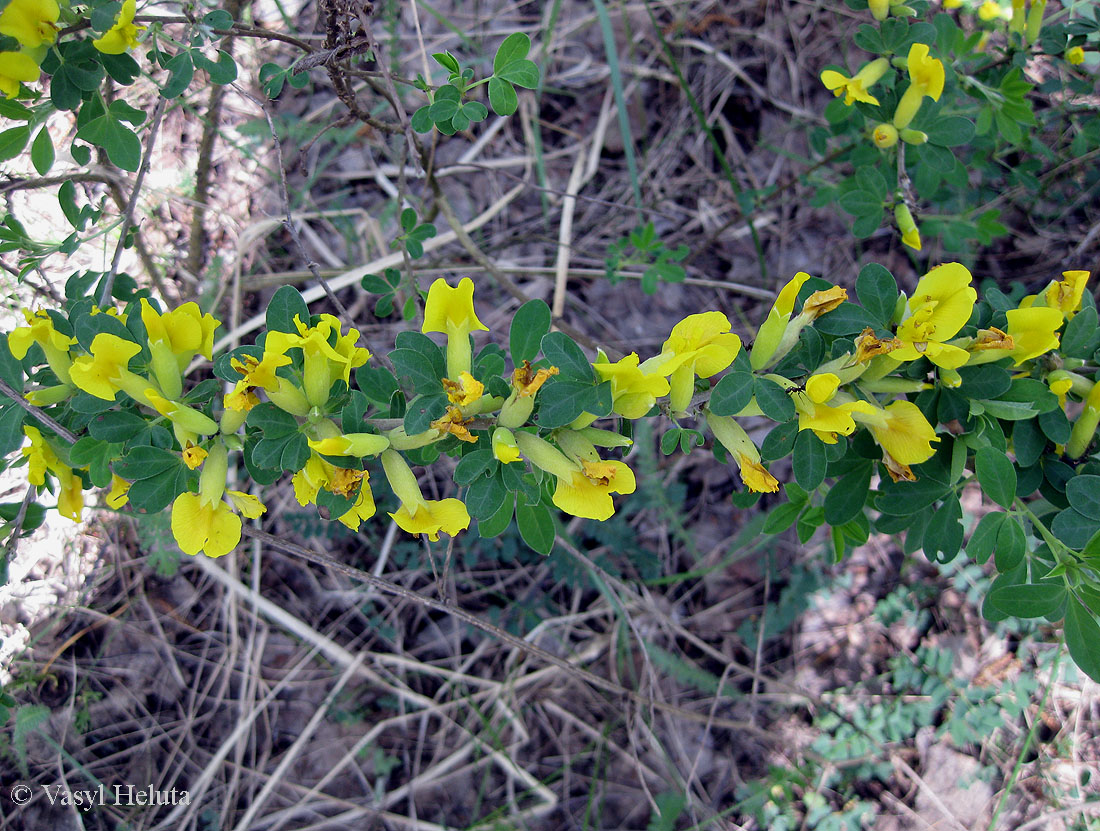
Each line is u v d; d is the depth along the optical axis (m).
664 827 0.37
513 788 0.41
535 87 0.26
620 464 0.22
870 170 0.32
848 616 0.42
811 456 0.23
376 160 0.46
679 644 0.43
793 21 0.49
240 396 0.21
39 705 0.37
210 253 0.42
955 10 0.41
